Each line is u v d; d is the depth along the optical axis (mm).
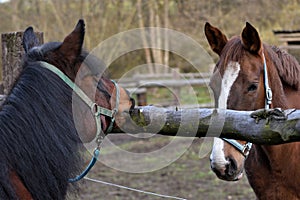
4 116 2248
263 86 3494
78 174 2395
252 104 3420
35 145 2215
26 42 2564
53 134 2242
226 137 2732
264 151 3592
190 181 8578
